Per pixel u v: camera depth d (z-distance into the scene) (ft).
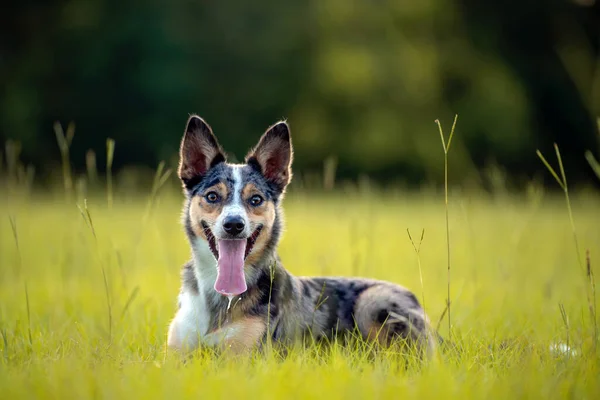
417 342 23.41
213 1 123.24
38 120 113.60
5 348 22.30
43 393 17.22
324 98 128.57
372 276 38.96
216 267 23.77
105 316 29.22
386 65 130.11
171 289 34.99
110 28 116.67
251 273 23.66
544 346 23.18
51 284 37.91
